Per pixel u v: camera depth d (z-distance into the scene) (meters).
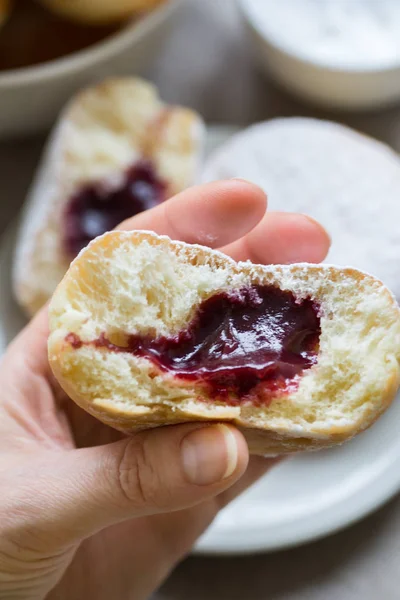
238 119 0.45
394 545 0.37
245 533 0.35
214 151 0.43
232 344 0.24
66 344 0.23
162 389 0.24
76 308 0.24
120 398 0.24
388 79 0.41
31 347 0.31
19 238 0.41
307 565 0.37
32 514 0.25
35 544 0.26
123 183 0.40
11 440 0.29
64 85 0.42
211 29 0.46
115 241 0.24
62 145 0.41
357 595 0.36
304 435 0.24
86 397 0.23
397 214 0.39
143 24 0.41
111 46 0.41
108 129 0.41
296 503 0.35
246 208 0.28
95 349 0.24
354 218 0.39
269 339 0.25
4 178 0.44
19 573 0.27
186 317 0.25
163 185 0.41
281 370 0.24
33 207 0.40
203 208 0.28
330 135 0.40
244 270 0.25
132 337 0.24
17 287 0.40
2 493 0.26
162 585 0.37
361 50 0.41
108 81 0.42
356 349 0.24
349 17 0.42
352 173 0.39
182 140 0.41
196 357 0.24
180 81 0.46
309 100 0.44
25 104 0.41
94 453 0.25
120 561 0.31
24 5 0.43
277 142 0.40
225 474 0.23
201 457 0.23
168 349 0.24
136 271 0.24
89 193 0.40
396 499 0.37
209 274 0.25
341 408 0.24
